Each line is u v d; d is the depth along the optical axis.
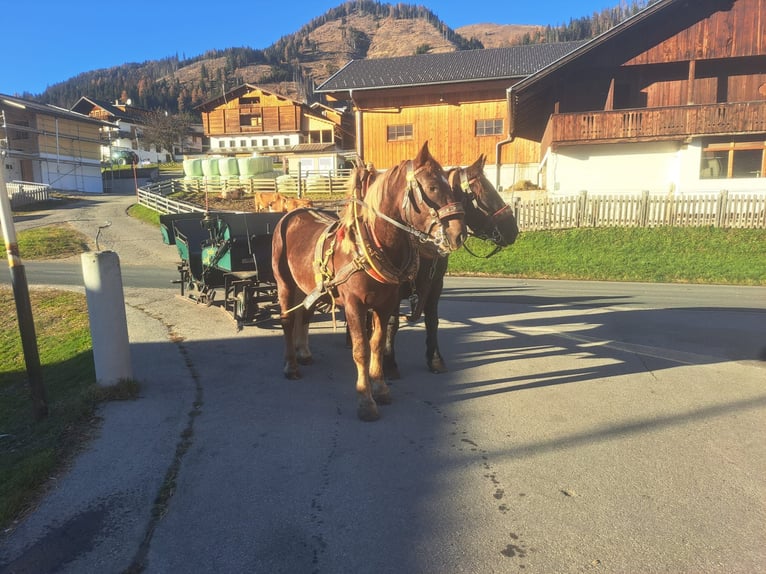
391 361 5.87
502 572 2.76
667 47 22.47
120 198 40.31
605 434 4.40
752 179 22.00
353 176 4.83
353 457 4.02
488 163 29.83
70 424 4.63
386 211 4.31
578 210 20.66
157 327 8.14
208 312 9.23
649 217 20.14
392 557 2.88
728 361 6.50
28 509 3.38
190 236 10.29
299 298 6.09
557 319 9.08
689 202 19.62
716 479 3.67
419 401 5.18
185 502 3.43
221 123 54.59
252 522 3.21
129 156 70.94
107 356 5.17
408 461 3.95
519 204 21.39
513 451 4.11
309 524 3.19
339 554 2.91
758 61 22.94
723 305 10.57
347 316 4.70
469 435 4.40
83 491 3.56
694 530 3.09
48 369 7.62
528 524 3.16
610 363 6.42
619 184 23.69
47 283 13.78
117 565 2.85
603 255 17.78
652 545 2.96
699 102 23.70
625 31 22.20
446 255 5.43
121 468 3.86
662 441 4.26
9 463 4.12
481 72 29.52
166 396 5.29
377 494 3.50
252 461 3.96
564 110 24.95
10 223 4.98
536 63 29.94
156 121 75.69
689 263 16.44
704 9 22.02
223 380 5.79
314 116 53.47
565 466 3.86
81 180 47.84
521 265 17.00
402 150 30.38
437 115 29.92
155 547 2.99
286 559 2.88
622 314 9.53
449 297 11.69
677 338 7.68
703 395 5.30
